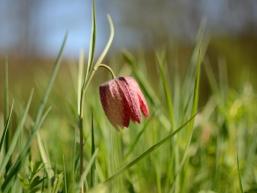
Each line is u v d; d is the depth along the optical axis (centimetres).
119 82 71
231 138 94
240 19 369
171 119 80
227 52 325
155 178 86
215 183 85
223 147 92
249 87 110
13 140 68
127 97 71
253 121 101
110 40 70
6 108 72
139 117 71
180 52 235
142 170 88
